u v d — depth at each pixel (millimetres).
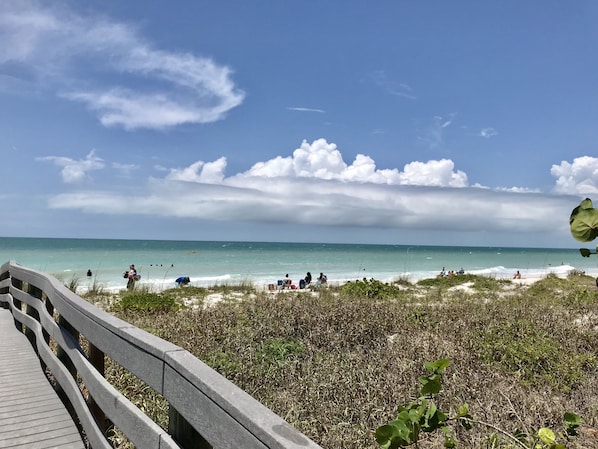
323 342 6766
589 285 18625
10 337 6129
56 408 3768
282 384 5062
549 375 5559
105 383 2676
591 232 1448
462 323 7879
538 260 89312
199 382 1509
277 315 8102
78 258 59125
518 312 9109
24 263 49906
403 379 5008
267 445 1099
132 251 81812
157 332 7008
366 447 3666
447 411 4199
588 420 4266
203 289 18625
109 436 3412
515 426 3961
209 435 1423
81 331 3209
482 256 103875
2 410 3705
